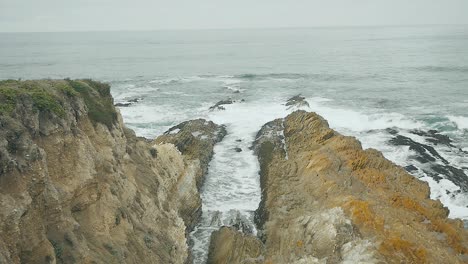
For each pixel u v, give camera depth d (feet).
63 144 50.11
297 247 66.95
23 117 44.91
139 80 268.21
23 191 38.86
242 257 67.82
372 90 212.23
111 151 62.34
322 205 77.56
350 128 140.26
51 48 572.51
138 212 61.16
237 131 138.92
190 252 72.23
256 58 404.98
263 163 107.34
